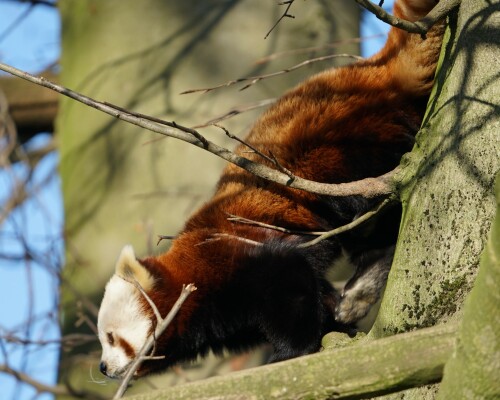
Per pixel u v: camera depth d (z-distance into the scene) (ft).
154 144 44.80
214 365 43.19
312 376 18.19
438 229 22.48
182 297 22.71
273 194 32.22
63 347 42.75
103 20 47.06
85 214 45.32
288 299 31.45
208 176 43.88
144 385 42.88
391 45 31.12
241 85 44.37
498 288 16.38
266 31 45.37
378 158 30.53
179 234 34.65
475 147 22.21
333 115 31.04
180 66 45.01
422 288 22.54
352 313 32.78
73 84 47.19
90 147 46.19
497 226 16.39
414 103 30.42
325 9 45.83
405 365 17.80
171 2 46.24
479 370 16.88
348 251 33.04
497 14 23.00
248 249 32.07
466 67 23.03
